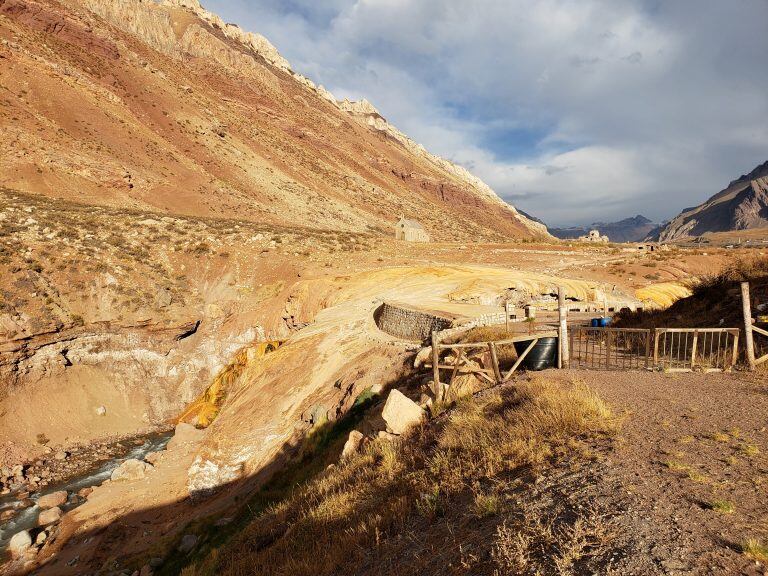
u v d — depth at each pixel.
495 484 5.55
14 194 48.97
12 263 32.81
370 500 6.90
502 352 13.76
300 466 15.44
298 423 19.39
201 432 29.17
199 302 39.66
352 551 5.74
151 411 33.66
